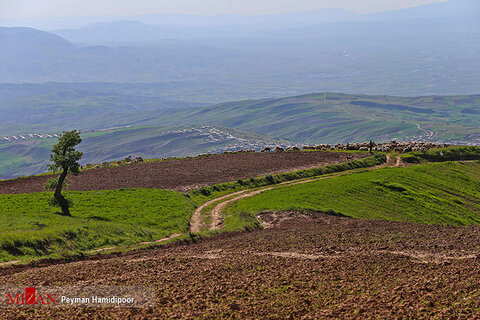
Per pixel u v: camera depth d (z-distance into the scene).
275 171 106.19
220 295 24.52
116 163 118.12
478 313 19.80
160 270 30.31
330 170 111.81
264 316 21.34
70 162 61.50
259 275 28.39
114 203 69.50
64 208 61.72
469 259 30.30
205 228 61.59
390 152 141.12
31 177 98.62
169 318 20.89
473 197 101.00
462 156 139.50
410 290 23.75
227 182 92.62
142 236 52.50
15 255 38.12
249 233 55.47
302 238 44.62
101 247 45.62
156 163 114.62
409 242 39.34
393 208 81.75
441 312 20.27
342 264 30.80
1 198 69.50
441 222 78.94
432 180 106.06
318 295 24.23
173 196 76.19
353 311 21.27
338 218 67.38
